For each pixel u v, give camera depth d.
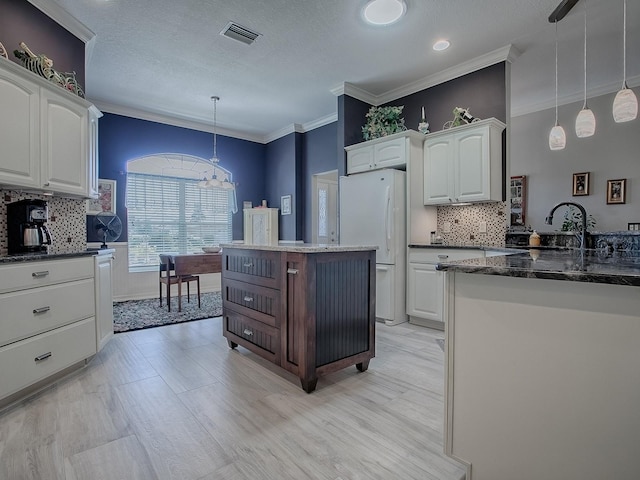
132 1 2.70
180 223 5.80
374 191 3.75
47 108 2.43
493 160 3.34
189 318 3.95
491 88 3.53
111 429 1.71
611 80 4.15
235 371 2.46
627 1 2.68
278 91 4.49
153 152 5.37
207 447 1.57
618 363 1.03
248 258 2.64
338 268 2.30
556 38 3.23
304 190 6.02
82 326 2.44
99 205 4.86
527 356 1.19
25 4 2.50
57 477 1.37
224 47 3.41
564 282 1.11
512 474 1.23
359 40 3.27
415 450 1.56
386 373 2.43
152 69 3.88
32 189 2.48
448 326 1.37
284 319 2.28
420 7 2.76
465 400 1.33
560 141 2.28
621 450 1.03
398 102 4.38
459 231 3.84
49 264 2.16
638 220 4.09
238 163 6.34
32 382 2.03
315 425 1.76
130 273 5.14
